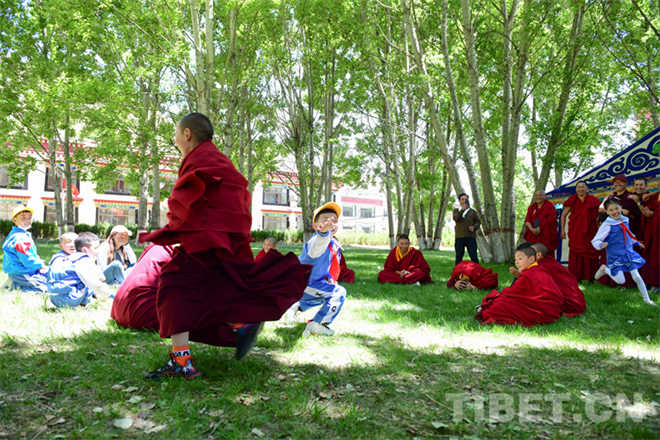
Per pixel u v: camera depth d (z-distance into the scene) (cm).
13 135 1756
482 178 1391
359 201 5275
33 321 467
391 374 335
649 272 802
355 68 1625
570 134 1437
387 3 1572
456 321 532
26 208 639
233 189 300
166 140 1492
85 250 549
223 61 1513
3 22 1611
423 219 2631
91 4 1162
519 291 529
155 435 231
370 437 234
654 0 1288
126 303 446
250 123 2205
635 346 418
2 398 265
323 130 2223
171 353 305
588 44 1297
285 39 1591
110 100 1288
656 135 995
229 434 230
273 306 297
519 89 1359
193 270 291
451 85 1363
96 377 303
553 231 1007
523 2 1379
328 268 441
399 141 2027
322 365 353
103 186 1681
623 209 842
